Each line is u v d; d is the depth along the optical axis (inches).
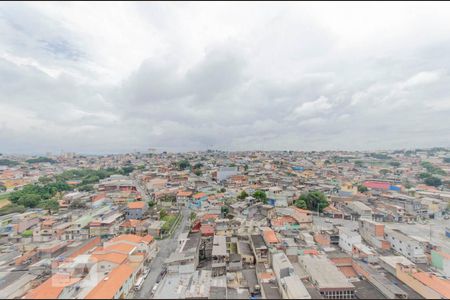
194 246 2768.2
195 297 1891.0
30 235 3619.6
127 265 2354.8
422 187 6555.1
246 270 2418.8
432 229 4077.3
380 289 2074.3
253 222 3442.4
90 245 3065.9
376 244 3100.4
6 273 2591.0
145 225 3690.9
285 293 1870.1
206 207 4542.3
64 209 4761.3
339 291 1892.2
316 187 6087.6
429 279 2055.9
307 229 3380.9
